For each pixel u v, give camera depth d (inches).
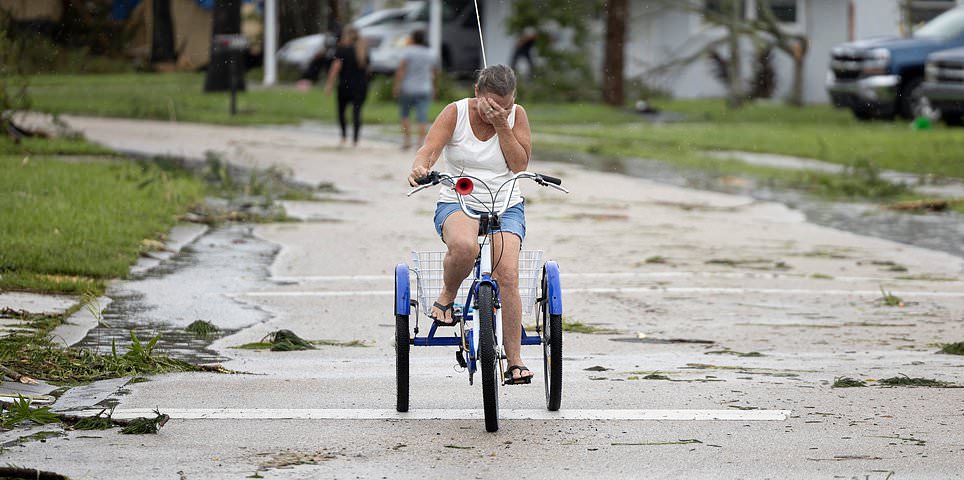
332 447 775.1
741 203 2215.8
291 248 1654.8
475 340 828.6
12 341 999.6
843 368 1021.8
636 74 4977.9
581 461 749.3
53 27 5255.9
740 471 729.6
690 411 871.7
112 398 885.8
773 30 4554.6
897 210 2145.7
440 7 4717.0
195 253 1592.0
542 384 970.7
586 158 2930.6
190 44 5866.1
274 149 2933.1
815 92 4835.1
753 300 1353.3
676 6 4566.9
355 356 1068.5
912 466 738.8
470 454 762.8
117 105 4018.2
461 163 863.1
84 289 1290.6
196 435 795.4
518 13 4685.0
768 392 930.1
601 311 1289.4
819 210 2142.0
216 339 1130.0
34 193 1765.5
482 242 845.8
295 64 5236.2
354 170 2561.5
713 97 4977.9
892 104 3823.8
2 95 2536.9
